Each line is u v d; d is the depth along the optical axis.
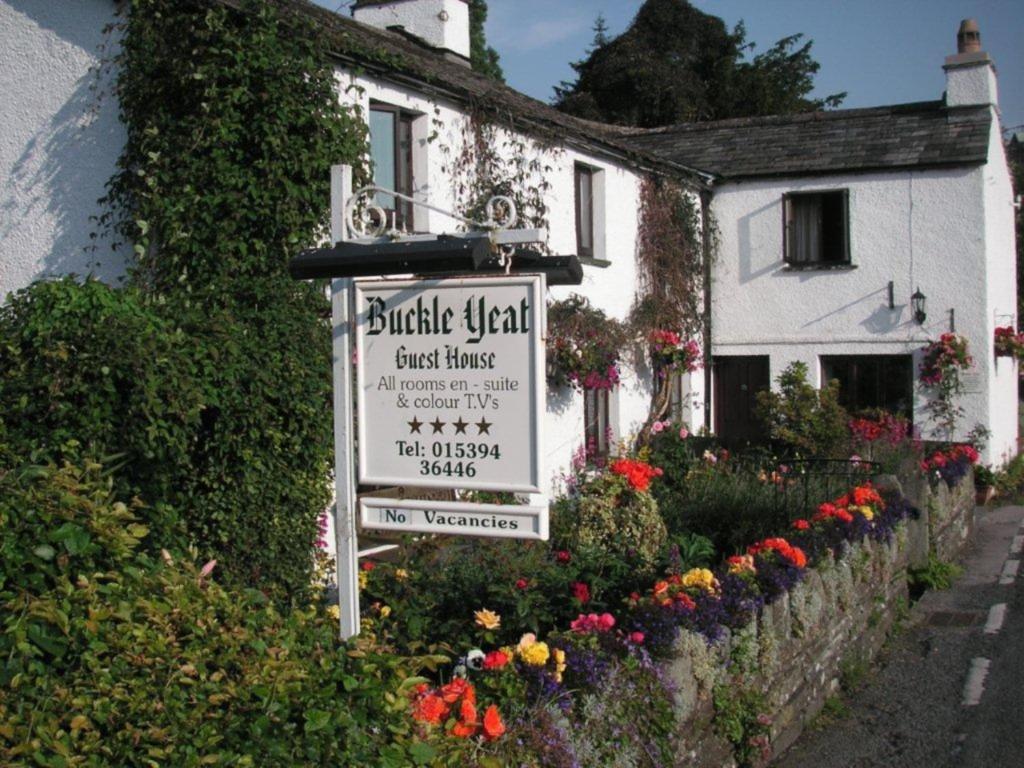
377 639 5.16
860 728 7.08
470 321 4.27
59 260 8.84
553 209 12.59
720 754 5.70
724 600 5.98
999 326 17.53
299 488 7.51
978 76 16.91
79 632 3.02
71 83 8.81
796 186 17.06
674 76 32.62
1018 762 6.48
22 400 6.13
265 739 3.01
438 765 3.57
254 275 8.20
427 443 4.35
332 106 8.51
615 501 7.84
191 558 4.04
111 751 2.78
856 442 14.03
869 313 16.80
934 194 16.39
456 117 10.88
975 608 10.20
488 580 6.06
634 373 14.66
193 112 8.33
